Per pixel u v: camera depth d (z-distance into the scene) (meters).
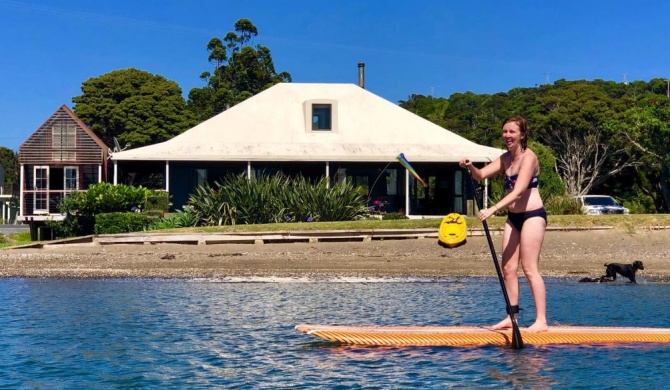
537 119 57.34
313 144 34.62
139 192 28.50
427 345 9.43
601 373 8.17
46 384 7.93
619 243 22.80
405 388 7.69
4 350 9.48
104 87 60.22
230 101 66.69
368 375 8.16
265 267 18.94
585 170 56.28
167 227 26.23
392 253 21.33
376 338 9.52
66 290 15.25
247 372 8.38
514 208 9.06
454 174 35.03
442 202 35.44
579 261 20.25
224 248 21.98
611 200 34.97
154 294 14.67
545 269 18.94
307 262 19.78
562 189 43.53
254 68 71.75
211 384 7.89
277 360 8.91
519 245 9.12
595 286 16.23
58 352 9.38
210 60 72.62
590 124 55.66
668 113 46.44
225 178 31.22
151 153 32.50
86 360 8.96
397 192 35.09
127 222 25.52
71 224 28.17
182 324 11.30
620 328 9.91
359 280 17.02
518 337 9.27
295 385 7.82
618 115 55.03
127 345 9.77
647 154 49.94
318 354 9.19
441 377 8.06
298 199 26.92
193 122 61.03
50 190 34.31
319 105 35.94
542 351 9.13
